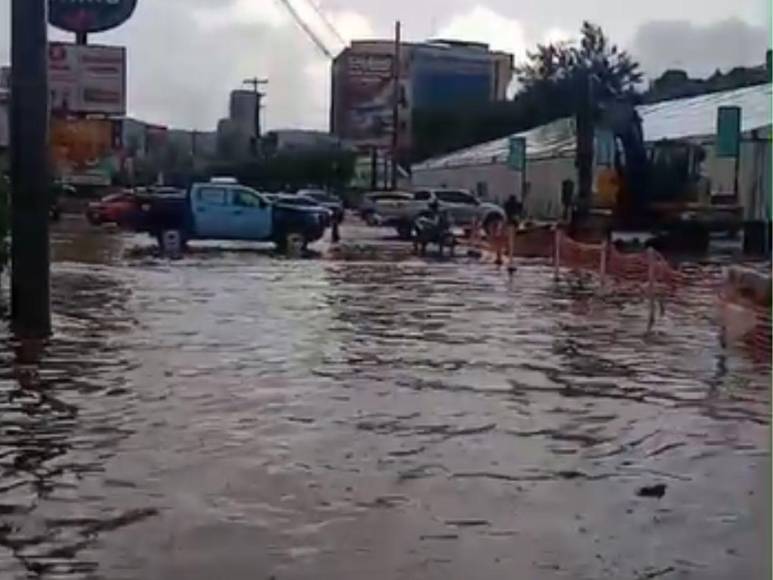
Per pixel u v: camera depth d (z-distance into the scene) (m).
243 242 37.44
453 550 6.76
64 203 55.75
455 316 18.48
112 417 10.17
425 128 92.62
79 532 7.01
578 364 13.63
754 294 14.57
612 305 20.56
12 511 7.41
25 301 15.58
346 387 11.80
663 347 15.16
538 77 79.75
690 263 31.09
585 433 9.87
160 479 8.17
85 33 53.50
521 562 6.57
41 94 15.59
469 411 10.69
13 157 15.61
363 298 21.20
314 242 38.75
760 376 12.77
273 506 7.57
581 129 39.62
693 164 40.06
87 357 13.49
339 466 8.59
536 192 59.06
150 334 15.60
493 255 34.44
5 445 9.10
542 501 7.78
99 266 28.56
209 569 6.39
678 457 9.02
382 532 7.07
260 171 95.19
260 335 15.68
